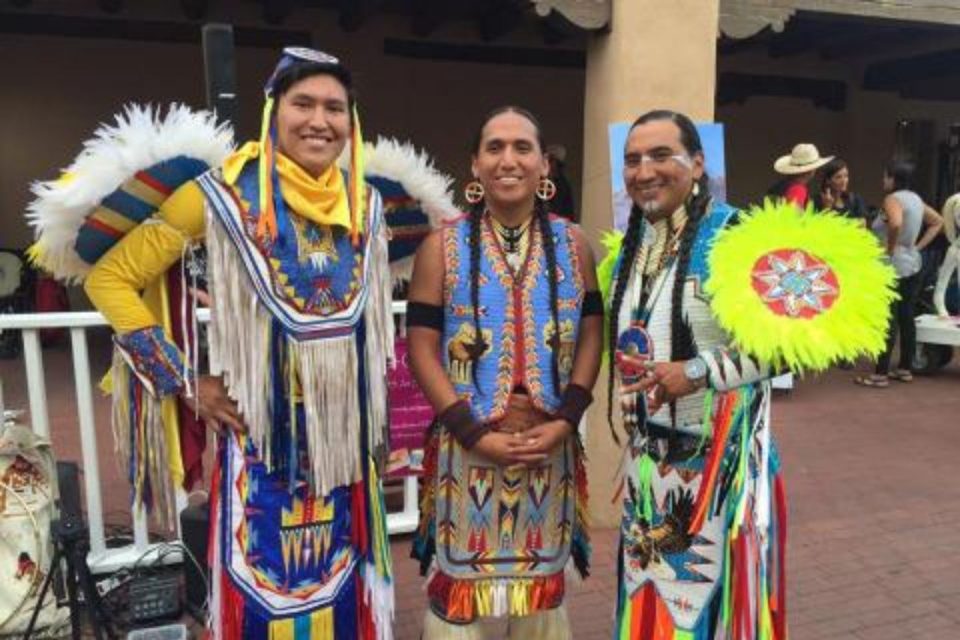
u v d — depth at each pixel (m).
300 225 2.06
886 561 3.85
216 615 2.17
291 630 2.17
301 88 2.00
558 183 7.95
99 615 2.91
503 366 2.23
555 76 10.73
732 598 2.11
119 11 8.91
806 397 7.07
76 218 1.98
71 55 8.88
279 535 2.14
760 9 4.45
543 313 2.25
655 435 2.18
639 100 3.89
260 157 2.05
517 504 2.30
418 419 3.87
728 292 1.92
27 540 2.98
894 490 4.79
